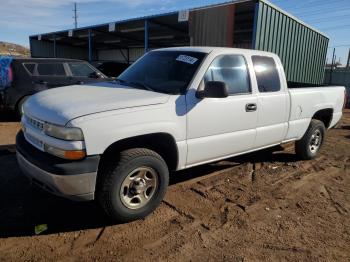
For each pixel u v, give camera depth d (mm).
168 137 3799
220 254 3184
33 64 8711
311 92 5898
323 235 3643
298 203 4418
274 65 5281
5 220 3582
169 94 3844
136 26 17828
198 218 3838
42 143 3332
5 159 5477
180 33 19797
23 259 2953
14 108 8625
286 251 3299
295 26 13055
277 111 5172
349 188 5086
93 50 31219
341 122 12203
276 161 6223
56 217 3689
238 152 4770
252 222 3826
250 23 15586
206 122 4105
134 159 3447
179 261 3045
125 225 3602
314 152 6387
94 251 3123
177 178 5043
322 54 16500
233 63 4566
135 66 4863
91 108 3264
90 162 3148
